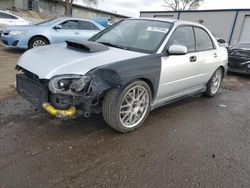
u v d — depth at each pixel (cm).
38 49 332
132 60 287
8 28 825
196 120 373
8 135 280
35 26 827
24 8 2922
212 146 295
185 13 2328
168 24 367
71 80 247
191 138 311
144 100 321
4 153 246
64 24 850
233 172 244
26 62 295
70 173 224
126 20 418
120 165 242
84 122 328
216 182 227
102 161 247
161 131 324
